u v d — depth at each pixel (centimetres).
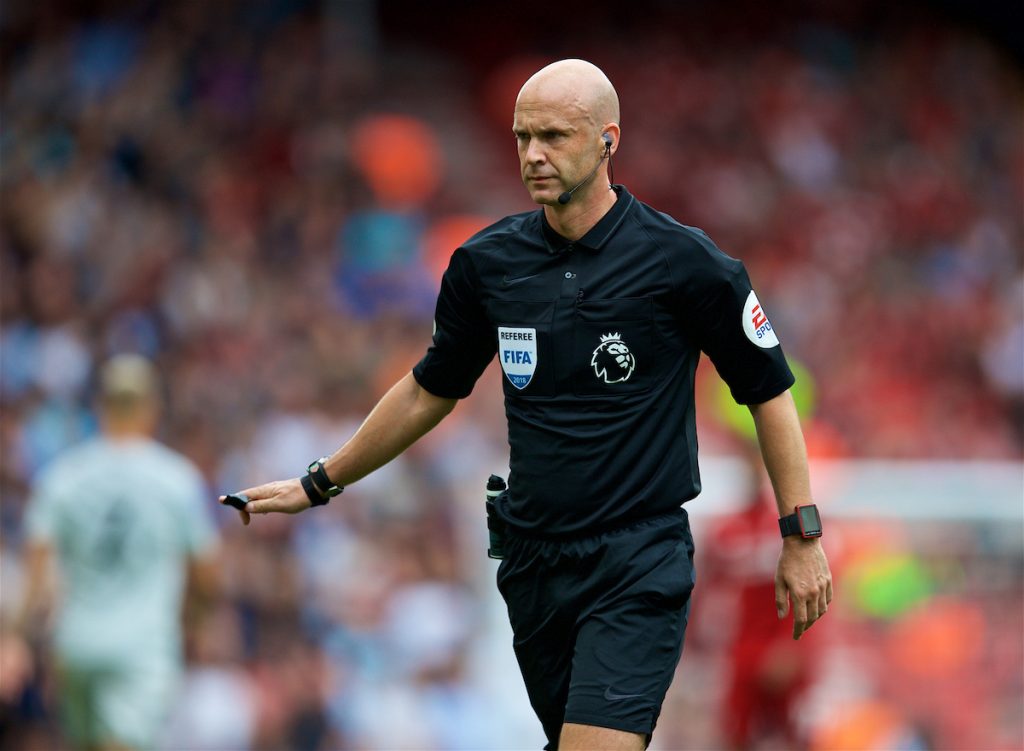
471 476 4669
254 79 7175
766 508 3091
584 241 1368
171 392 4881
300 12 7888
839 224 8019
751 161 8338
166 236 5797
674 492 1375
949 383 7119
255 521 4091
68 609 2611
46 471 4397
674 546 1374
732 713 3106
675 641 1361
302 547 4088
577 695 1322
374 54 8650
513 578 1417
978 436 6775
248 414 4894
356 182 6862
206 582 2684
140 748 2594
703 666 3388
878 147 8869
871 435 6319
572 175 1345
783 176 8300
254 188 6550
